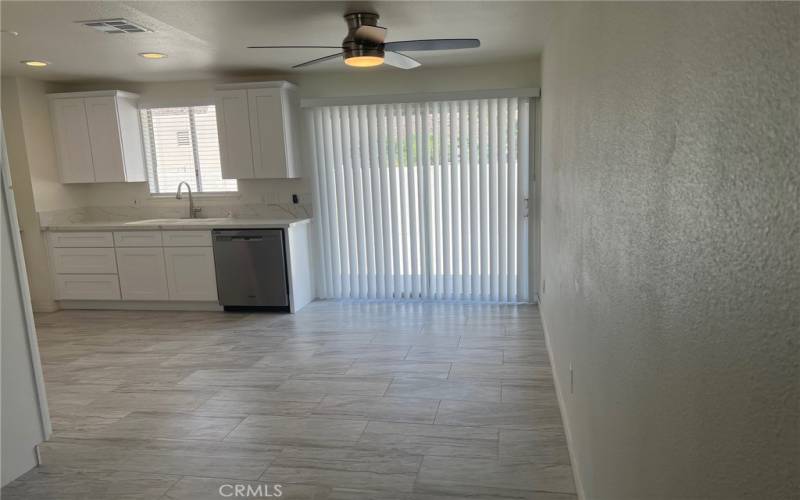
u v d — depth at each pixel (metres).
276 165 5.14
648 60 0.96
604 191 1.44
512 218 5.03
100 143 5.43
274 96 5.05
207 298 5.21
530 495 2.14
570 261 2.33
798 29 0.47
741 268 0.59
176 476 2.36
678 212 0.80
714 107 0.66
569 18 2.32
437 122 5.07
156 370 3.67
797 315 0.48
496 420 2.76
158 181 5.81
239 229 5.04
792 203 0.48
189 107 5.59
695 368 0.73
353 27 3.16
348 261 5.51
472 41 3.17
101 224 5.38
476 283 5.24
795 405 0.48
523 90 4.77
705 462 0.70
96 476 2.38
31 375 2.44
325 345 4.08
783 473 0.51
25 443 2.41
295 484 2.26
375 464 2.39
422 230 5.26
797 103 0.47
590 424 1.78
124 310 5.43
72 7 2.91
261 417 2.90
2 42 3.70
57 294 5.48
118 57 4.28
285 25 3.38
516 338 4.09
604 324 1.46
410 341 4.10
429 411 2.89
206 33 3.53
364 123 5.21
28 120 5.24
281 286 5.04
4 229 2.35
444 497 2.14
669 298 0.85
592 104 1.64
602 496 1.54
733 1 0.60
